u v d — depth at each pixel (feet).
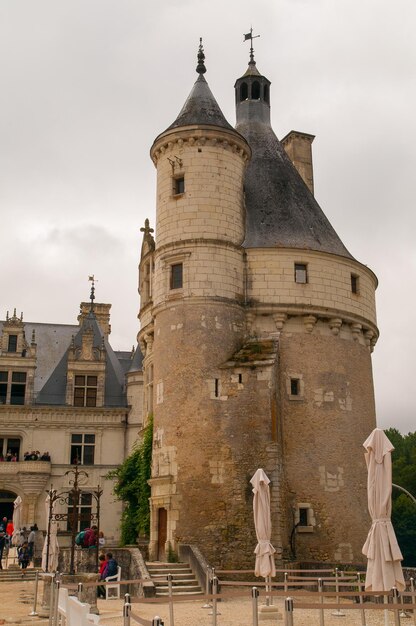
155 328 92.68
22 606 60.13
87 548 77.87
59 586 41.83
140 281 112.47
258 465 81.97
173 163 95.04
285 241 97.25
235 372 85.76
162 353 89.61
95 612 53.72
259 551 59.82
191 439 83.51
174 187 94.99
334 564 79.97
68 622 35.14
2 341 158.61
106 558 71.77
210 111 97.91
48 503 84.43
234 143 96.12
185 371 86.38
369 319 100.37
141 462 100.63
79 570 74.74
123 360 176.04
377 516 46.88
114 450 155.02
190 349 86.99
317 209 109.09
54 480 150.51
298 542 84.48
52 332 174.29
